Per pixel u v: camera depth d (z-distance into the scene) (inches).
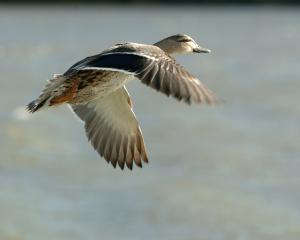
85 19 3585.1
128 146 332.5
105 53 266.4
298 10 4222.4
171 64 239.8
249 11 4195.4
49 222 655.8
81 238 623.8
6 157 853.8
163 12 4128.9
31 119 1095.0
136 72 240.8
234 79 1552.7
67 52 2167.8
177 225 652.7
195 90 224.1
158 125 1056.8
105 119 335.0
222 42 2508.6
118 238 626.8
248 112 1147.9
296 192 735.7
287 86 1419.8
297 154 874.1
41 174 794.2
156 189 746.8
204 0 4734.3
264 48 2266.2
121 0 4719.5
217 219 668.1
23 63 1908.2
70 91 302.0
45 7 4323.3
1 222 653.3
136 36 2682.1
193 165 831.1
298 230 644.1
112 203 707.4
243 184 764.0
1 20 3410.4
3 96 1328.7
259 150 895.7
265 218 673.0
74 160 856.9
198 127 1040.2
